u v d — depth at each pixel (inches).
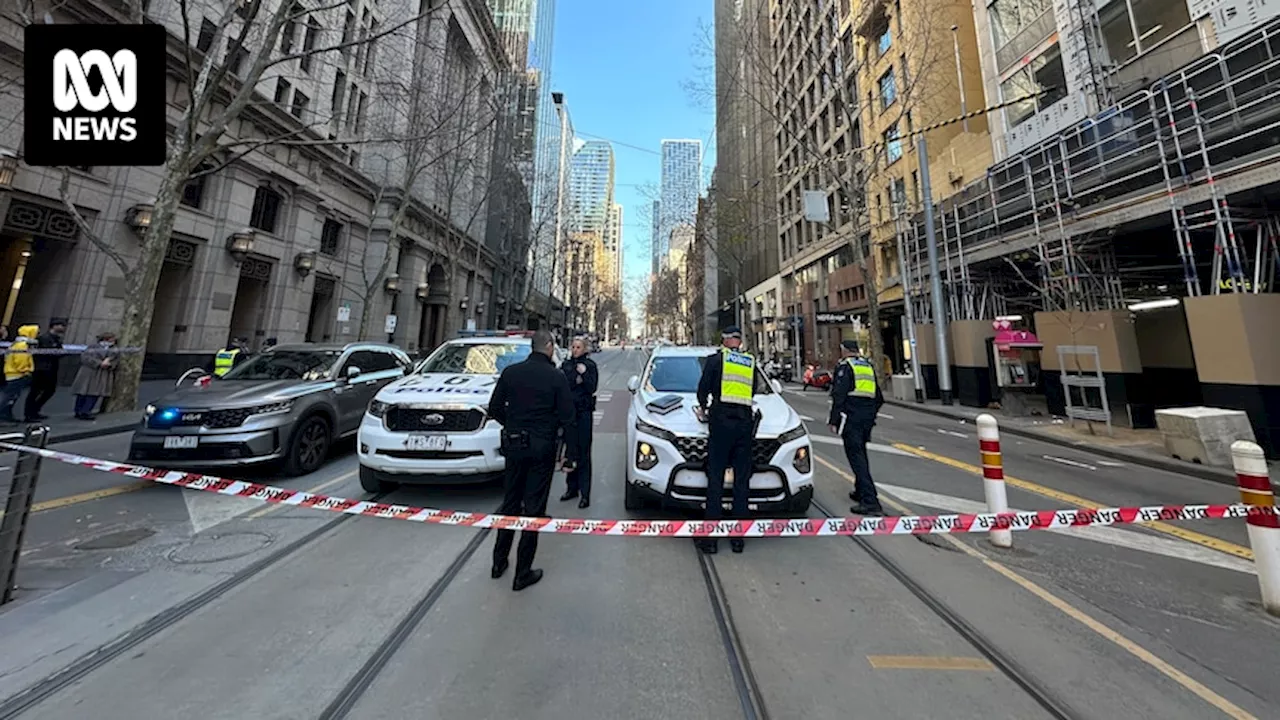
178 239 650.2
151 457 218.7
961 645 114.0
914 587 144.4
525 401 148.3
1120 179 445.4
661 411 202.2
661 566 158.1
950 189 791.7
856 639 116.0
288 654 105.7
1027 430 448.8
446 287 1433.3
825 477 279.9
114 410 396.8
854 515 208.1
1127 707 93.2
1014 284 689.6
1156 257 533.0
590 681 98.3
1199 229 403.2
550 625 119.9
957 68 877.2
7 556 125.1
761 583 146.5
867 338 1023.0
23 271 525.0
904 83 797.9
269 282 807.7
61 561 151.0
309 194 876.0
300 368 289.3
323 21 891.4
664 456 184.9
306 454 258.7
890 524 137.3
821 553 171.0
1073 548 178.9
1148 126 443.8
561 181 2117.4
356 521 191.8
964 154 770.8
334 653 106.4
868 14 995.9
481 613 125.3
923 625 122.9
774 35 1568.7
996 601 136.3
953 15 884.0
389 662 103.7
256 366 290.5
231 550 161.8
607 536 184.7
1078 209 498.3
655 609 129.0
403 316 1213.1
